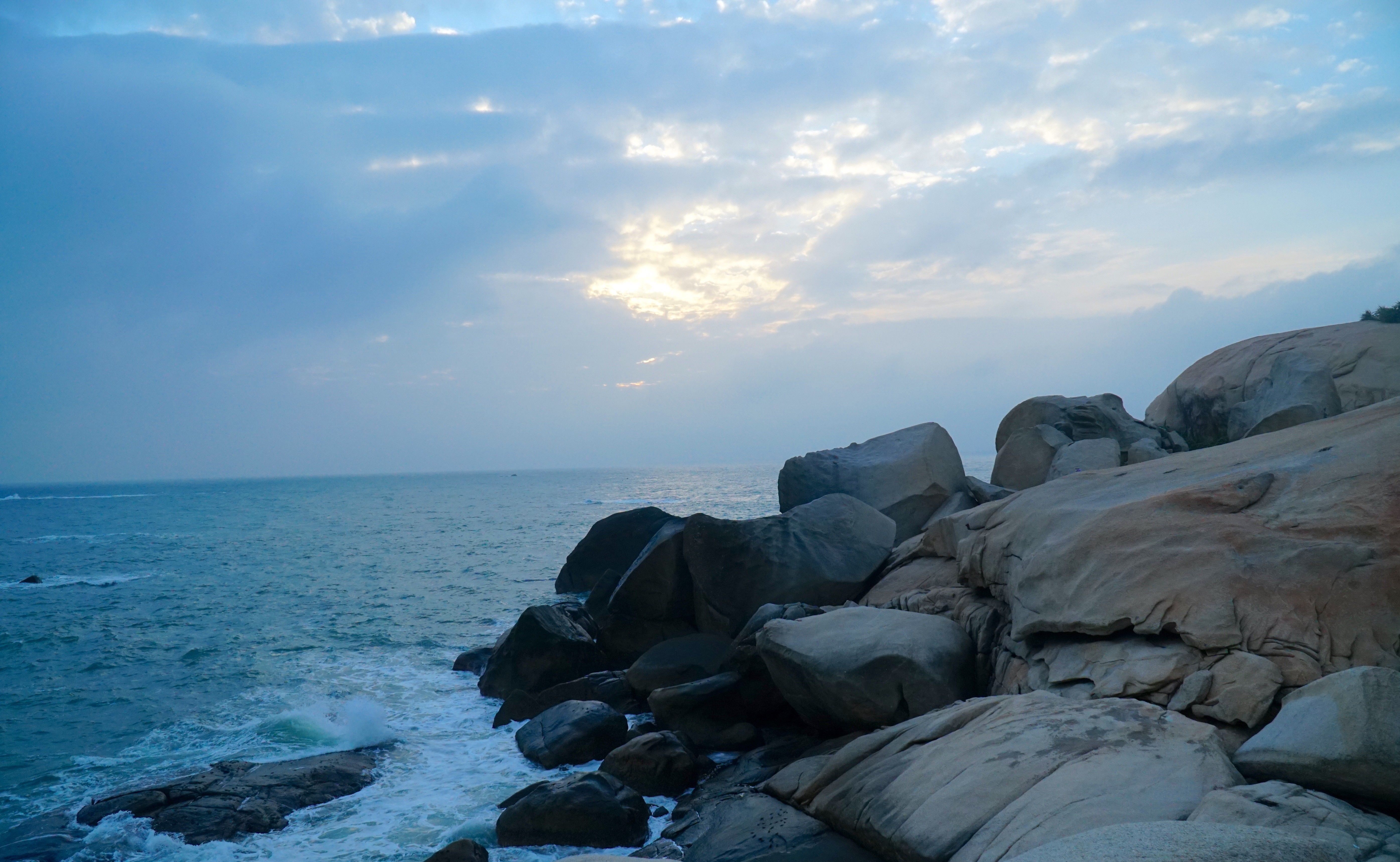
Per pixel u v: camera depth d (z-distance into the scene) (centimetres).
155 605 2897
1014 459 2038
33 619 2659
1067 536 959
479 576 3416
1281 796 546
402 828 1006
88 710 1603
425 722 1470
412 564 3903
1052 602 916
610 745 1229
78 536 6256
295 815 1047
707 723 1258
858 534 1658
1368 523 749
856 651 1038
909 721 869
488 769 1216
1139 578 839
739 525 1656
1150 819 570
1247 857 359
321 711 1540
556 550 4484
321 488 19725
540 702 1465
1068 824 592
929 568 1441
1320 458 868
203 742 1395
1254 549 787
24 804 1138
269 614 2648
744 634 1352
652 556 1711
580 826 938
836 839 786
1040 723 745
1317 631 707
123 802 1074
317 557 4362
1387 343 1703
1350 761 539
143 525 7556
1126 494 1016
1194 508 877
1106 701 760
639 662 1498
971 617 1116
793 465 2158
